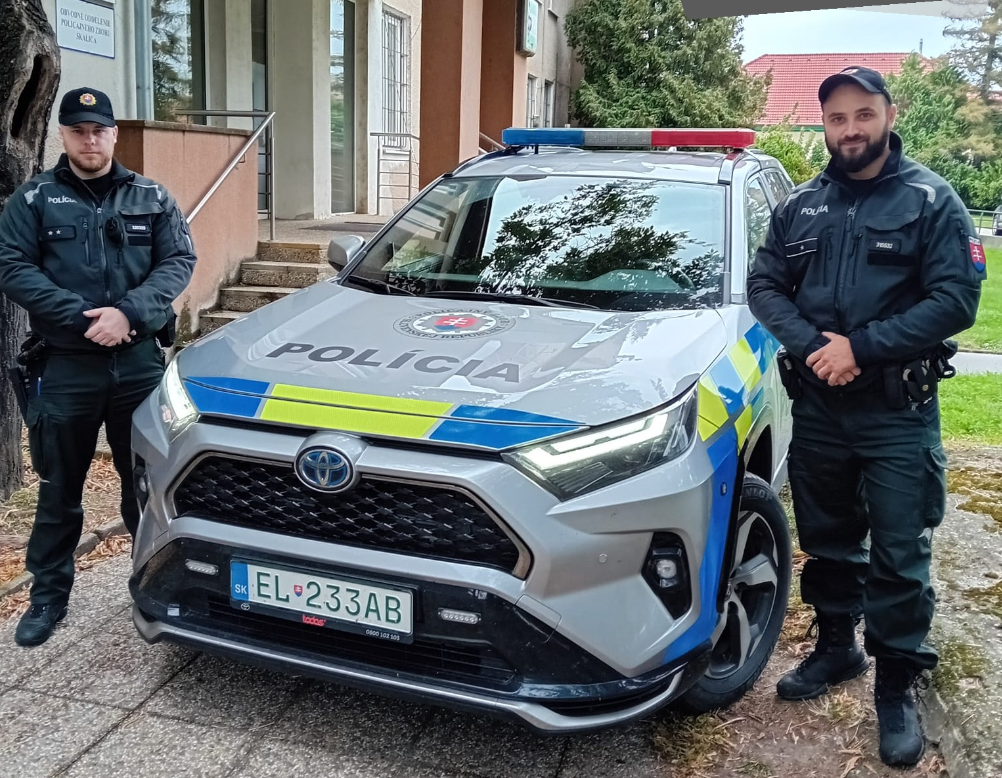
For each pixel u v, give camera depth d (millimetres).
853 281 2600
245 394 2658
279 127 10695
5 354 4301
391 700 2994
